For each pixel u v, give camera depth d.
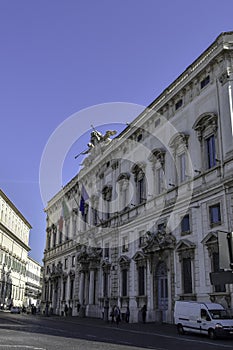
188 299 28.47
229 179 26.22
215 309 21.58
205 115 29.81
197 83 32.03
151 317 32.56
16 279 94.44
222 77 28.77
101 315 41.34
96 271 45.03
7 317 43.41
